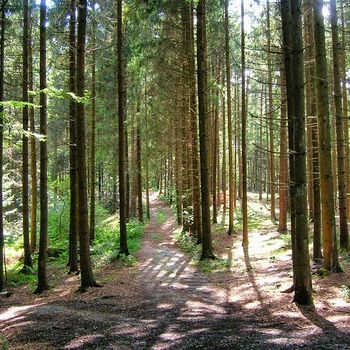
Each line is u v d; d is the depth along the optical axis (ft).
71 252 55.36
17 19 61.62
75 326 28.30
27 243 59.21
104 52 76.54
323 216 40.65
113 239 77.56
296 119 29.45
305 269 30.83
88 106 86.84
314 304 30.73
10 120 35.50
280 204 79.97
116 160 96.17
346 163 67.97
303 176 29.96
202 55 55.06
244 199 66.23
